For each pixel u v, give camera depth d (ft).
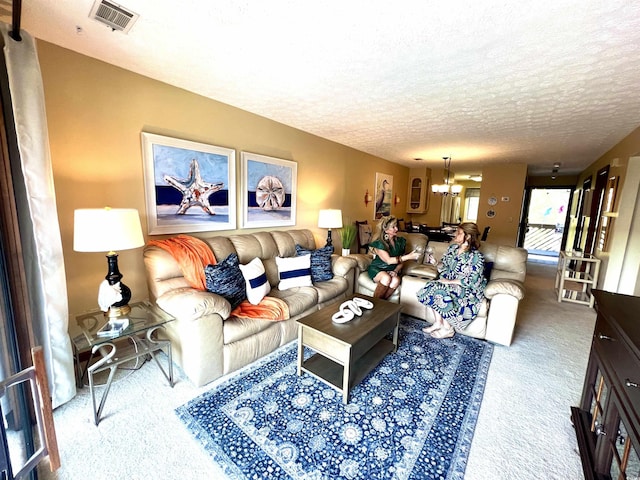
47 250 5.21
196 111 8.97
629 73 6.87
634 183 11.51
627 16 4.77
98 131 7.07
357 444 5.02
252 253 9.53
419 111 10.13
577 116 10.11
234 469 4.52
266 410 5.78
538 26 5.14
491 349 8.47
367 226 17.80
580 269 15.52
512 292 8.43
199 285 7.68
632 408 3.31
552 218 31.50
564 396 6.42
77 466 4.52
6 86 4.81
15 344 4.45
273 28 5.41
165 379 6.70
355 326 6.66
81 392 6.19
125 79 7.40
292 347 8.33
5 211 4.51
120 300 6.34
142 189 8.01
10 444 4.39
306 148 13.41
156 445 4.92
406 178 24.30
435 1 4.53
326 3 4.65
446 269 9.46
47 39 6.04
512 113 10.07
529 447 5.05
